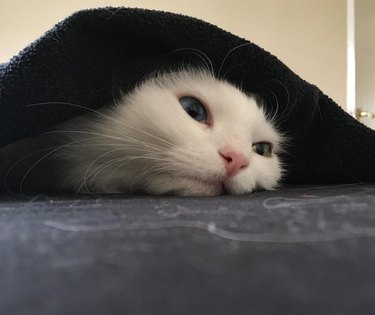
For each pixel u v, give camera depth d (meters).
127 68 0.13
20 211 0.07
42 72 0.11
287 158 0.17
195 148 0.13
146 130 0.13
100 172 0.13
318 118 0.17
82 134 0.13
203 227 0.06
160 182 0.13
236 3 0.36
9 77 0.11
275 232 0.05
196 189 0.12
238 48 0.14
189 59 0.14
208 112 0.14
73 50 0.12
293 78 0.15
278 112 0.16
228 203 0.08
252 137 0.15
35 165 0.13
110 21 0.12
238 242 0.05
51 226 0.06
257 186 0.15
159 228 0.06
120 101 0.13
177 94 0.14
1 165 0.12
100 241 0.05
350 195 0.10
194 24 0.14
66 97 0.12
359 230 0.05
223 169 0.13
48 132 0.13
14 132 0.11
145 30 0.13
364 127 0.16
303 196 0.10
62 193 0.12
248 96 0.15
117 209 0.07
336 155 0.16
